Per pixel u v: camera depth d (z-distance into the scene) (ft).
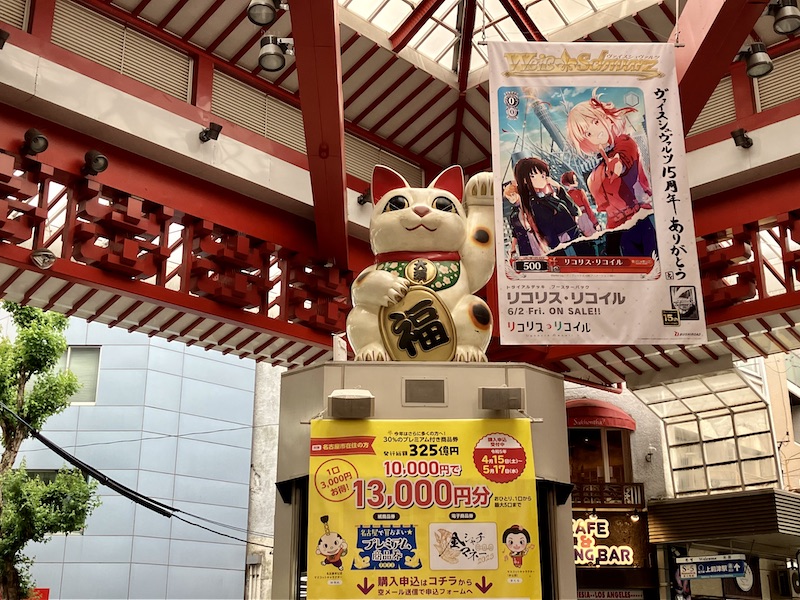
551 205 32.35
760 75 40.42
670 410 73.72
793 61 49.06
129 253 44.16
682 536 67.00
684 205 32.53
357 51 53.67
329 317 53.11
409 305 31.94
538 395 31.24
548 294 31.22
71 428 81.61
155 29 47.91
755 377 68.13
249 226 50.44
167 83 48.52
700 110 43.93
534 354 60.34
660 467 73.67
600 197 32.53
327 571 27.55
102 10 45.88
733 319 50.19
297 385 31.63
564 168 32.81
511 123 33.24
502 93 33.50
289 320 53.57
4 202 40.27
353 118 58.13
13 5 42.47
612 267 31.71
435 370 30.42
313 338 53.11
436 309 31.86
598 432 75.20
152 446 81.71
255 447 87.81
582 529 69.72
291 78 53.11
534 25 53.42
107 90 44.21
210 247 48.49
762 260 50.34
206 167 47.78
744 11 37.96
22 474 53.93
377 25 53.72
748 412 70.08
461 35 54.70
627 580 68.80
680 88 41.98
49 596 76.43
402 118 59.26
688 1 42.14
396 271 32.71
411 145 61.52
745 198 49.90
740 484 69.56
